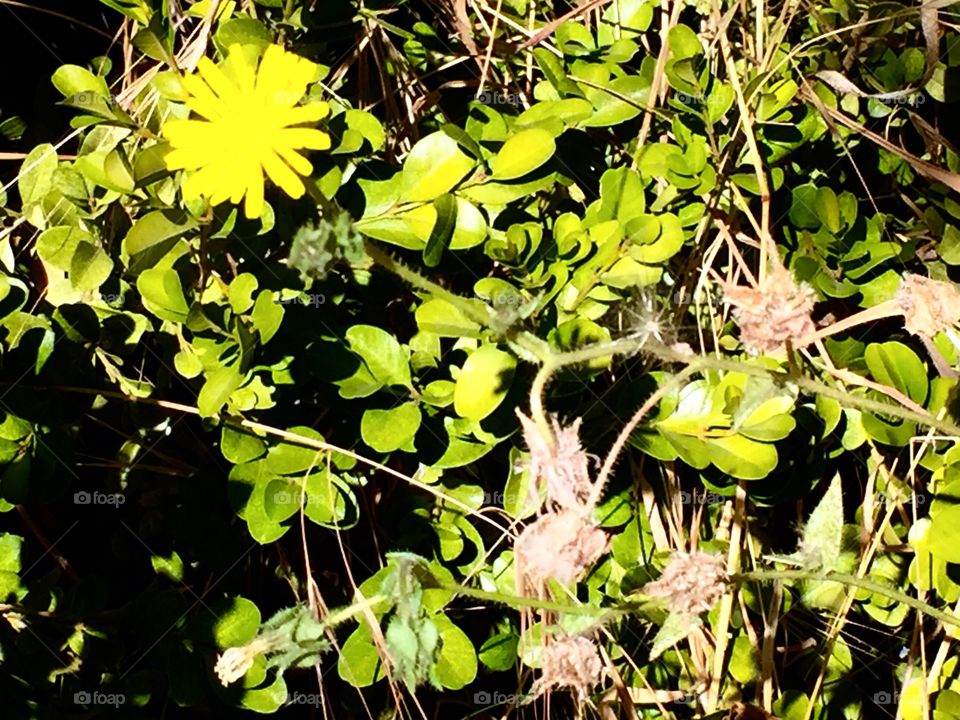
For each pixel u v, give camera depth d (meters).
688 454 0.24
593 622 0.23
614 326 0.26
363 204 0.25
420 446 0.25
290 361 0.25
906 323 0.23
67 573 0.27
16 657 0.25
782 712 0.27
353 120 0.26
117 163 0.24
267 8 0.27
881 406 0.23
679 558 0.22
